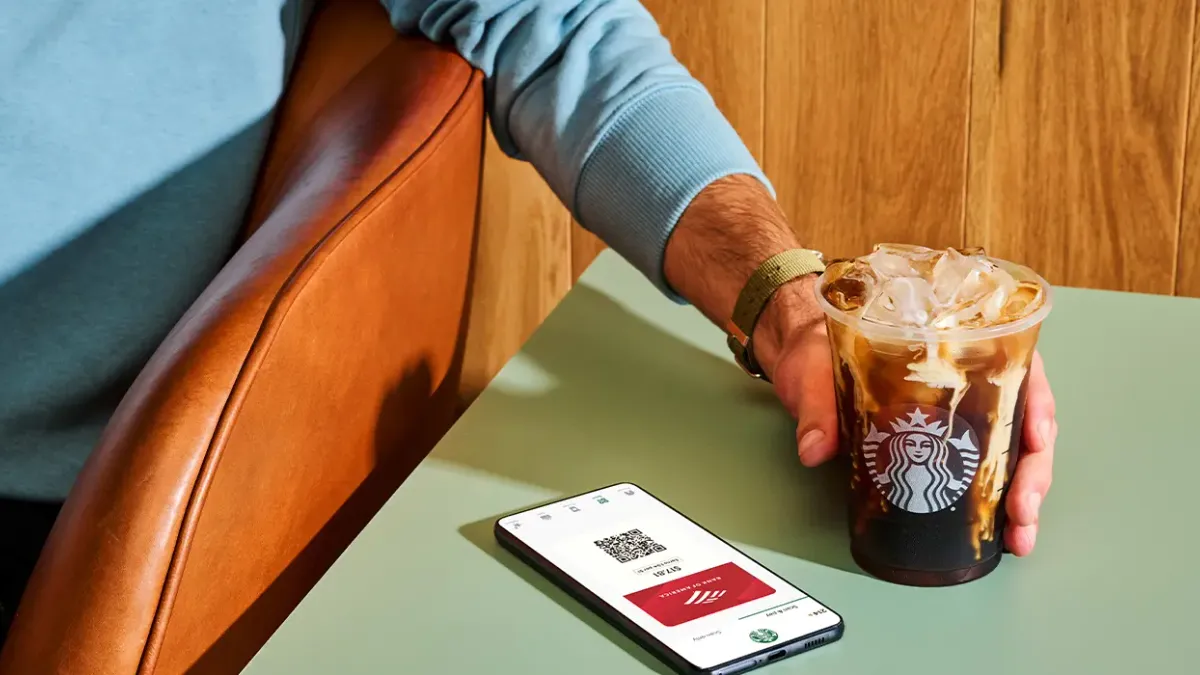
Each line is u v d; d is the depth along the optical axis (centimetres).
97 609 56
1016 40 106
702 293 82
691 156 87
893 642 53
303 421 68
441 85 89
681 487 67
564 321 89
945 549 56
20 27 89
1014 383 54
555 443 72
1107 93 106
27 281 90
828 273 60
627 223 88
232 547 62
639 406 76
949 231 114
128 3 91
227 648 64
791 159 115
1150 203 108
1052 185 110
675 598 55
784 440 72
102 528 57
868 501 57
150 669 56
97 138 90
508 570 60
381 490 82
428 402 89
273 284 65
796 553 60
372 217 73
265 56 95
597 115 90
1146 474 66
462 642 54
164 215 92
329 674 52
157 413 59
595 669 52
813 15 111
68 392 91
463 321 99
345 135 83
